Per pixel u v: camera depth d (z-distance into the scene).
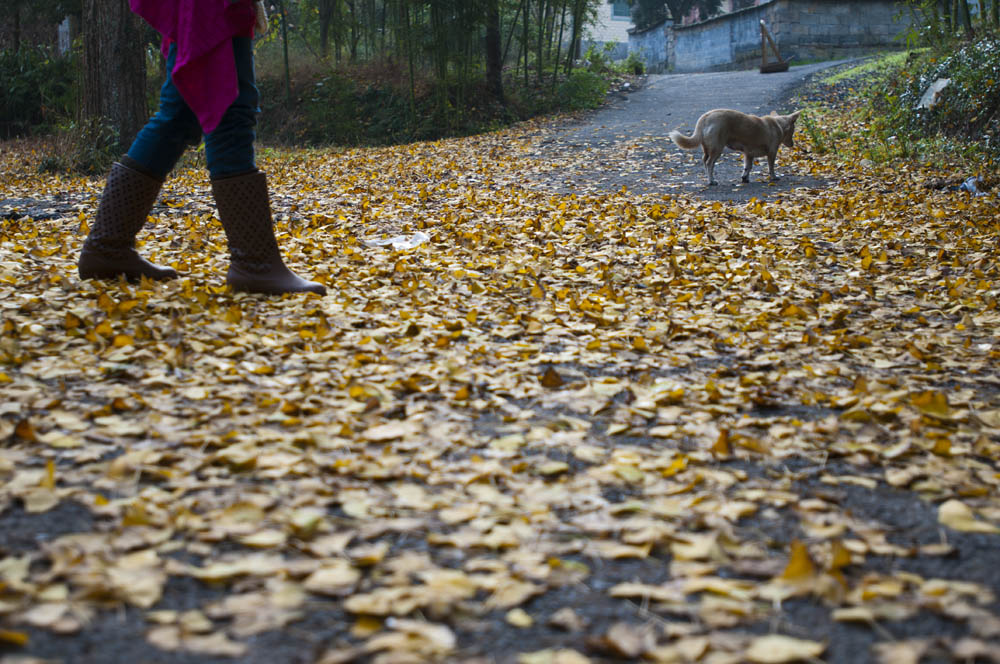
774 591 1.57
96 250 3.87
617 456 2.19
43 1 20.48
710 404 2.63
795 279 4.66
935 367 3.10
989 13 15.14
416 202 8.14
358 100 19.00
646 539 1.75
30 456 2.07
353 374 2.79
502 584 1.57
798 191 8.68
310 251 5.18
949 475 2.10
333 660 1.34
